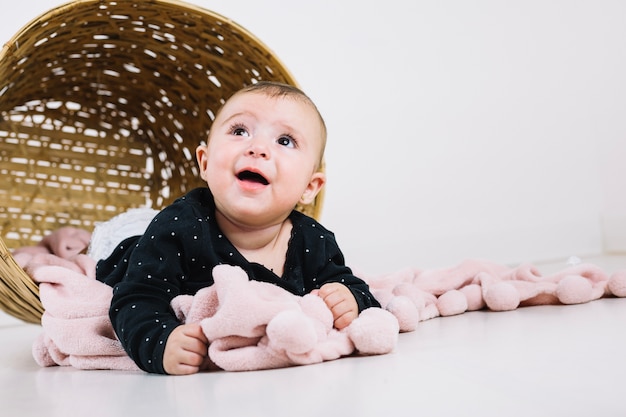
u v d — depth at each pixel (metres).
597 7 2.57
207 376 0.79
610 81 2.55
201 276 1.00
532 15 2.65
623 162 2.55
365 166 2.37
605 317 1.04
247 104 1.05
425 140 2.48
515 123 2.62
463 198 2.52
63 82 1.71
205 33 1.47
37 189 1.81
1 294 1.19
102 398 0.72
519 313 1.16
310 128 1.07
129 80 1.76
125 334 0.86
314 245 1.08
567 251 2.64
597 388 0.62
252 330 0.81
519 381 0.66
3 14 1.88
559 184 2.65
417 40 2.48
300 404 0.62
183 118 1.79
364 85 2.39
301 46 2.30
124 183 1.92
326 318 0.89
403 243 2.41
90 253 1.42
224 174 1.02
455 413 0.57
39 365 1.04
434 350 0.85
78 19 1.36
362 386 0.68
